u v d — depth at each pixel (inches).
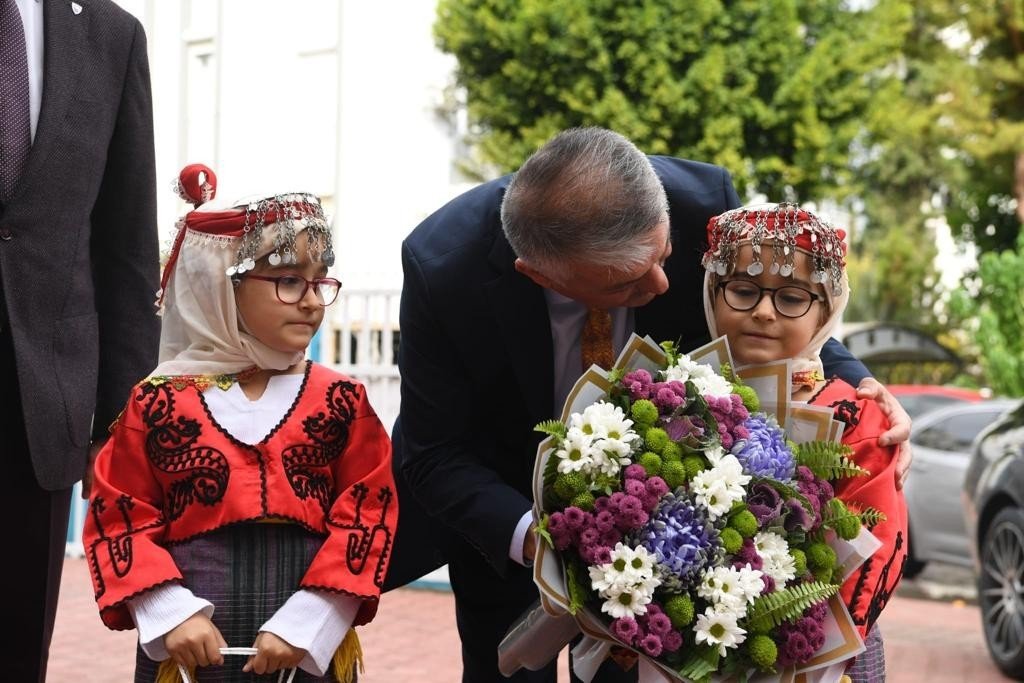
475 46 610.9
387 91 581.3
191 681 103.7
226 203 112.7
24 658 121.0
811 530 99.6
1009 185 894.4
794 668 96.8
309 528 110.0
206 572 106.3
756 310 108.3
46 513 120.8
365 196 566.6
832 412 103.2
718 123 622.2
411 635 271.0
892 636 301.1
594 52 609.0
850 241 965.8
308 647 104.9
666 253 104.3
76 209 123.5
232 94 483.5
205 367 112.1
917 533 376.8
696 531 95.0
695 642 94.3
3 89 120.4
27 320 119.3
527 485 124.3
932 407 443.2
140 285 129.8
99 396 128.4
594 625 96.8
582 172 99.1
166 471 108.3
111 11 129.6
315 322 114.3
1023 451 250.4
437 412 118.0
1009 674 249.6
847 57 676.1
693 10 620.4
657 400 99.8
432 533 129.0
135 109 130.4
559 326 116.4
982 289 650.8
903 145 901.2
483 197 120.1
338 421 113.3
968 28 869.8
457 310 115.0
